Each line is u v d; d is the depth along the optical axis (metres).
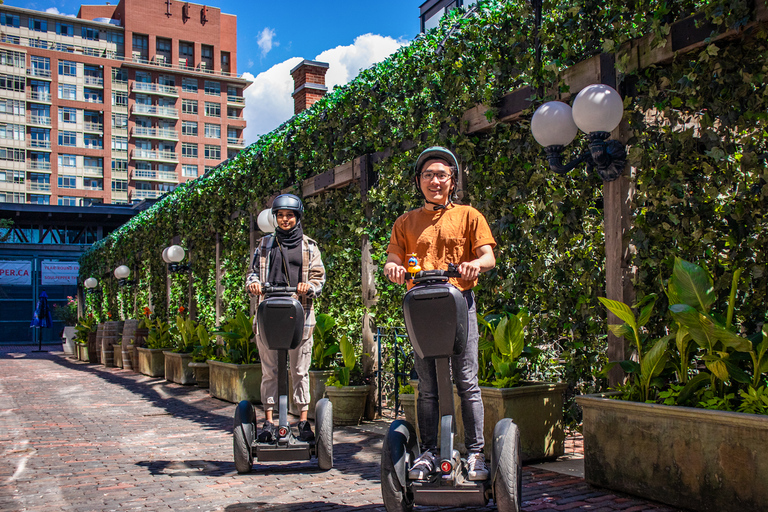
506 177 4.59
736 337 2.71
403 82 5.47
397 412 5.79
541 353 4.45
